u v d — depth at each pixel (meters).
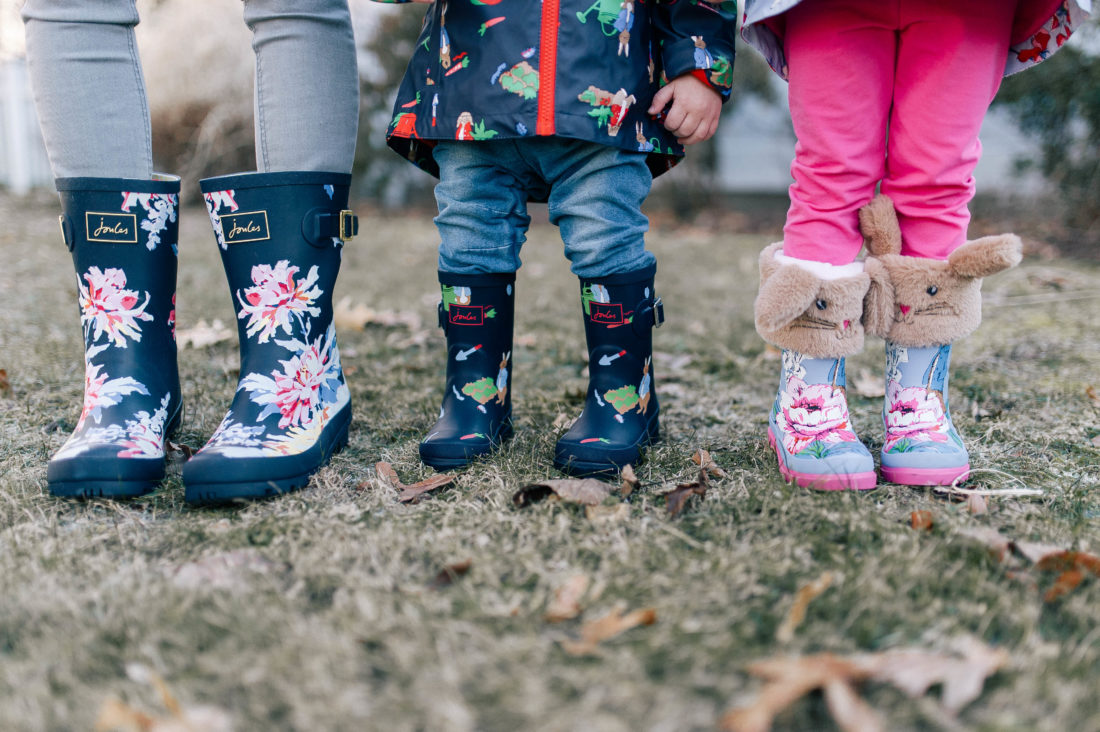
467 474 1.29
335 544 1.02
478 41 1.21
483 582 0.94
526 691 0.73
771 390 1.84
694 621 0.84
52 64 1.21
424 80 1.29
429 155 1.42
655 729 0.69
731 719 0.68
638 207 1.31
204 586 0.93
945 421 1.27
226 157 5.81
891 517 1.12
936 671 0.75
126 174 1.26
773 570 0.94
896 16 1.12
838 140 1.16
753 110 6.19
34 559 0.99
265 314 1.27
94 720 0.71
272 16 1.25
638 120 1.24
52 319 2.39
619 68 1.20
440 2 1.27
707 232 5.18
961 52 1.11
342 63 1.31
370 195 6.40
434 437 1.34
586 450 1.29
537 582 0.94
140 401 1.26
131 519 1.13
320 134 1.29
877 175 1.21
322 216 1.29
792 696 0.70
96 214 1.24
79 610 0.88
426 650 0.79
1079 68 3.70
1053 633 0.84
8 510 1.14
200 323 2.28
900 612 0.86
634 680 0.75
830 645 0.80
